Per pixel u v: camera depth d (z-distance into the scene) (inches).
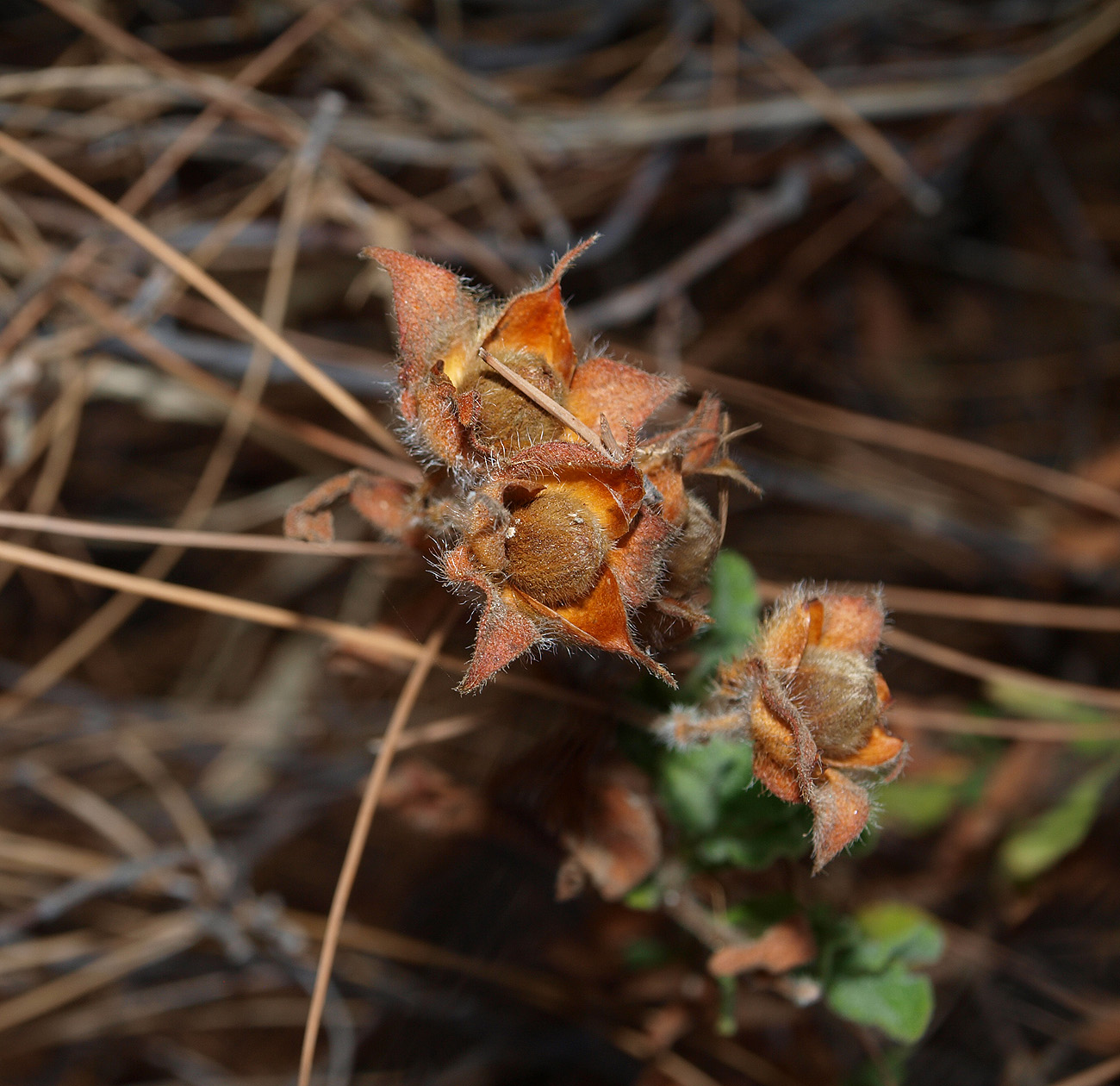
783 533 21.1
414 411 10.3
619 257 20.3
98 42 16.9
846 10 19.9
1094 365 23.8
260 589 20.5
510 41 19.6
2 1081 17.1
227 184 16.8
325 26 16.2
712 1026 12.8
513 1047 15.3
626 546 10.2
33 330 14.9
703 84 18.9
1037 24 20.5
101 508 20.8
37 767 16.6
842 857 14.1
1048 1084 15.8
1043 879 16.8
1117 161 25.7
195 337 16.5
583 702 11.5
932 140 20.5
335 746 18.1
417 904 15.9
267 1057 17.7
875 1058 13.3
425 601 12.1
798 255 21.4
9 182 16.0
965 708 18.5
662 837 11.7
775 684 10.5
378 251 10.4
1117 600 19.5
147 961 15.6
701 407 10.5
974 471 21.8
